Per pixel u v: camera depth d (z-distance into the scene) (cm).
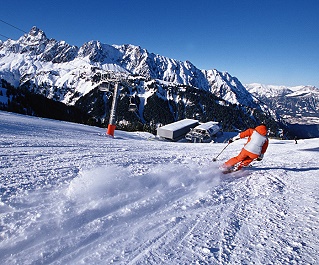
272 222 289
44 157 555
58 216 257
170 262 198
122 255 207
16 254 198
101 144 966
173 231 256
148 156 705
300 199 388
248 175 562
